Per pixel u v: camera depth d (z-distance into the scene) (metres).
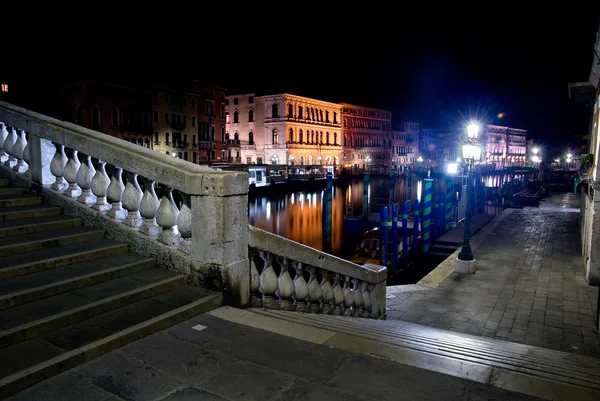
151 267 4.96
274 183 63.59
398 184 87.06
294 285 5.63
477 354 5.03
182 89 63.31
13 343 3.36
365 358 3.58
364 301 7.74
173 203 4.98
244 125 80.81
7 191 5.84
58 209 5.68
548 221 24.80
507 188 39.09
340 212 51.34
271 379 3.21
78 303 3.93
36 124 5.86
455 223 24.88
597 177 11.64
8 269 4.17
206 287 4.68
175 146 61.09
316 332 4.08
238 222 4.70
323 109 85.19
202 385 3.10
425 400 3.00
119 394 2.95
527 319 9.70
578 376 4.56
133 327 3.74
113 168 5.30
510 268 14.32
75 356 3.27
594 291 11.74
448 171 24.30
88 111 48.41
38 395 2.91
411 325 8.12
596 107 12.83
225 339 3.83
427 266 20.28
